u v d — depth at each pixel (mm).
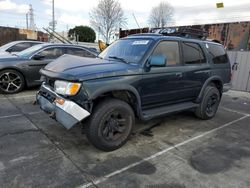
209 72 4957
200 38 5293
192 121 5102
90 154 3367
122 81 3418
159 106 4262
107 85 3248
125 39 4555
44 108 3559
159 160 3312
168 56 4156
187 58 4508
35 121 4469
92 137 3281
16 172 2816
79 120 3064
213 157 3480
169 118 5207
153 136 4156
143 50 3904
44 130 4078
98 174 2893
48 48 7000
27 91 6785
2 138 3682
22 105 5418
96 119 3238
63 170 2926
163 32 5168
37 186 2594
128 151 3531
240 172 3098
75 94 3076
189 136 4258
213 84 5312
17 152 3283
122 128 3576
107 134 3410
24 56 6707
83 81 3074
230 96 8250
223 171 3104
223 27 12430
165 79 4027
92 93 3119
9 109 5094
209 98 5051
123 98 3711
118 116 3523
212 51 5168
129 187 2682
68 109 3086
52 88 3516
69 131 4070
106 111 3289
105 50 4688
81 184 2684
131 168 3068
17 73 6438
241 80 9305
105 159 3256
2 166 2920
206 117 5148
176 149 3688
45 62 6809
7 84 6363
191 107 4711
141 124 4727
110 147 3438
